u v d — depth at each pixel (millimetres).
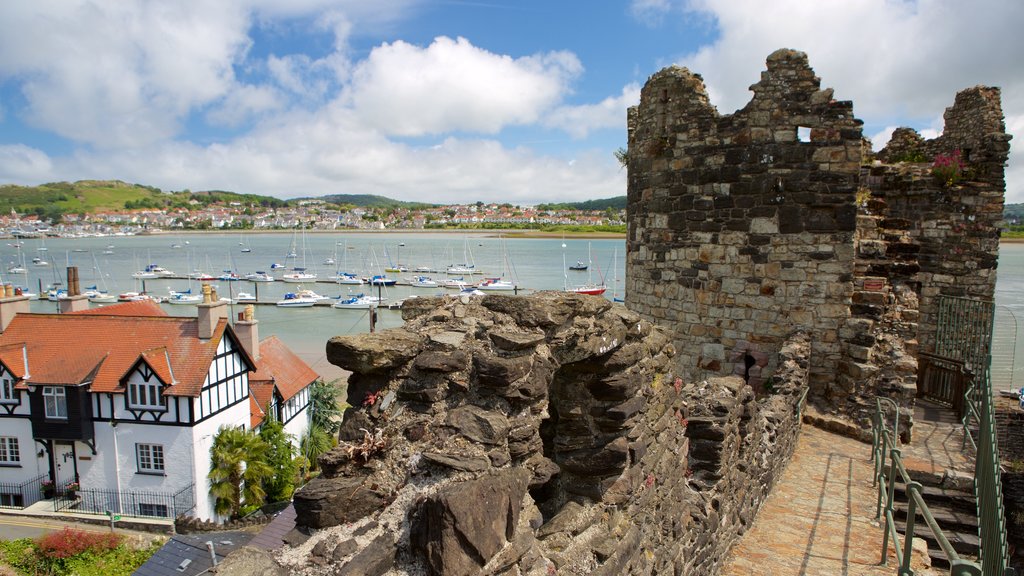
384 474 3428
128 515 22375
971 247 14039
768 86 11047
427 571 2949
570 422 4793
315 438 28781
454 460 3287
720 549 6574
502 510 3250
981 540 7602
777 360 11062
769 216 11250
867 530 7504
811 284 11102
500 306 4023
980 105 14188
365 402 3719
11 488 23312
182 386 21906
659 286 12828
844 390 10977
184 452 22188
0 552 19734
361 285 95250
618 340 4582
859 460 9742
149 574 12914
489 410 3576
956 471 9117
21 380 22297
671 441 5887
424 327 4027
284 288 96375
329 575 2902
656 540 5227
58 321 24297
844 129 10719
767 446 8422
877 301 10875
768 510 8117
